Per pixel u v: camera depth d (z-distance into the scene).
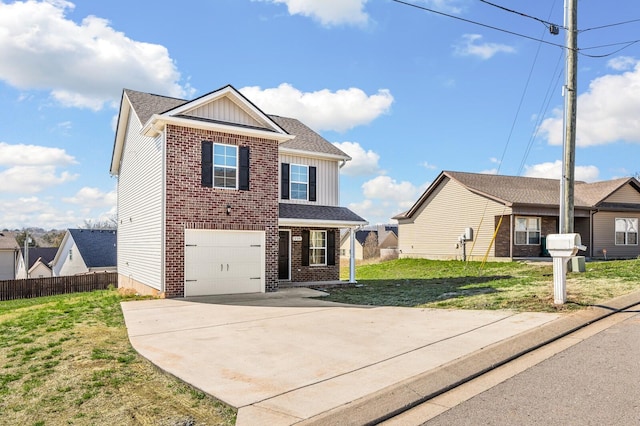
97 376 5.68
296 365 5.98
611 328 7.36
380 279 21.02
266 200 14.88
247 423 4.20
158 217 13.48
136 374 5.82
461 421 4.24
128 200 18.00
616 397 4.57
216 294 13.81
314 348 6.87
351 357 6.28
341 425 4.18
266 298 13.14
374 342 7.12
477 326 7.82
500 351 6.25
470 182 27.56
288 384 5.22
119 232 20.47
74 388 5.28
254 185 14.62
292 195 18.09
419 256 31.23
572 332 7.32
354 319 9.30
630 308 8.77
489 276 18.41
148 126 13.46
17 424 4.36
